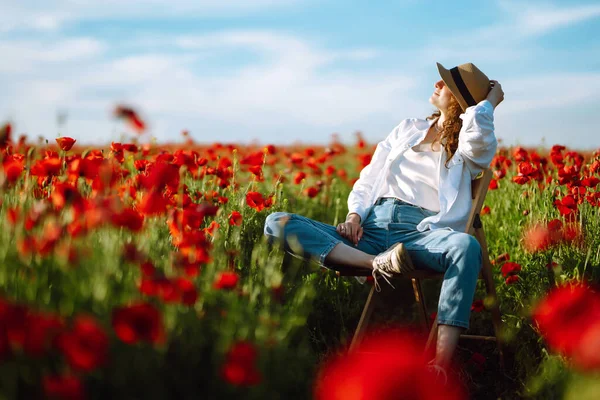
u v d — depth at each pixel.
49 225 1.89
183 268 2.06
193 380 1.89
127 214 1.90
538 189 4.28
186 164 3.12
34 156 2.94
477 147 2.92
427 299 3.89
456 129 3.07
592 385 1.76
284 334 2.01
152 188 2.16
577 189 3.71
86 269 1.91
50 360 1.65
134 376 1.72
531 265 3.39
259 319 2.03
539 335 2.82
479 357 2.84
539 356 2.71
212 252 2.41
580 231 3.36
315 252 2.84
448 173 3.01
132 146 3.60
